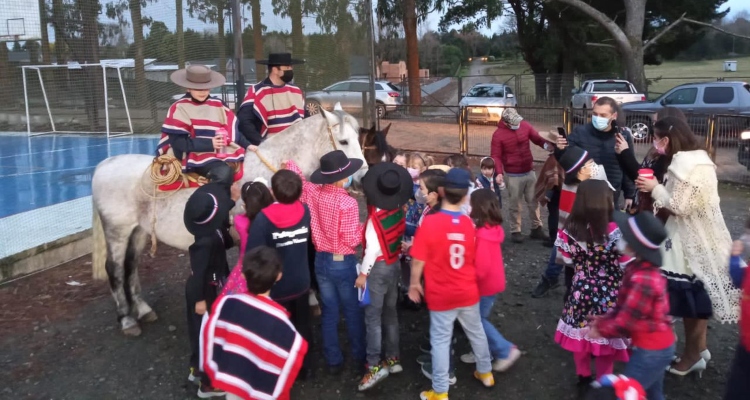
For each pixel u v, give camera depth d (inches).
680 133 154.6
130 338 204.1
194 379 167.0
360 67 517.0
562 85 1082.7
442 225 146.3
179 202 188.5
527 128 286.5
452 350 173.8
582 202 148.6
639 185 157.4
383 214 158.2
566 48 1151.0
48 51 504.1
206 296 156.8
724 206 362.3
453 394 163.3
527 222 338.6
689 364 165.2
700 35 1109.7
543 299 225.0
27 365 187.2
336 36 494.3
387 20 1238.9
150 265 276.7
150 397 168.4
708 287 147.3
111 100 548.1
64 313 224.8
